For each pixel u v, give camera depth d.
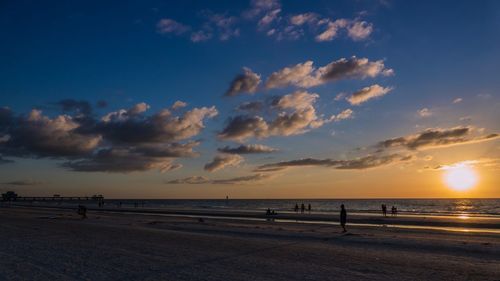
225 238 24.78
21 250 19.14
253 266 14.55
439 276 12.80
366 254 17.75
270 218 57.72
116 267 14.30
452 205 154.12
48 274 13.05
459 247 20.44
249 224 42.81
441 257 16.92
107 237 25.38
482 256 17.42
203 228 34.34
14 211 81.19
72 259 16.22
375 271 13.61
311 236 26.47
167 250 19.05
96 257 16.77
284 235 27.52
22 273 13.27
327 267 14.36
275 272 13.40
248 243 22.05
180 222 44.19
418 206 143.25
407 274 13.09
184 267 14.32
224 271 13.55
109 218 53.56
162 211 86.06
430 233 30.53
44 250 19.11
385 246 20.98
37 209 100.12
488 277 12.69
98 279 12.25
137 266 14.51
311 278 12.41
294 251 18.69
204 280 12.08
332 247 20.33
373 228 35.75
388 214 70.56
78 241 23.08
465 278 12.52
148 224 39.81
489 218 55.03
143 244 21.53
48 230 30.75
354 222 47.16
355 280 12.13
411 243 22.14
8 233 28.16
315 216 61.22
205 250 19.03
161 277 12.54
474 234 29.88
